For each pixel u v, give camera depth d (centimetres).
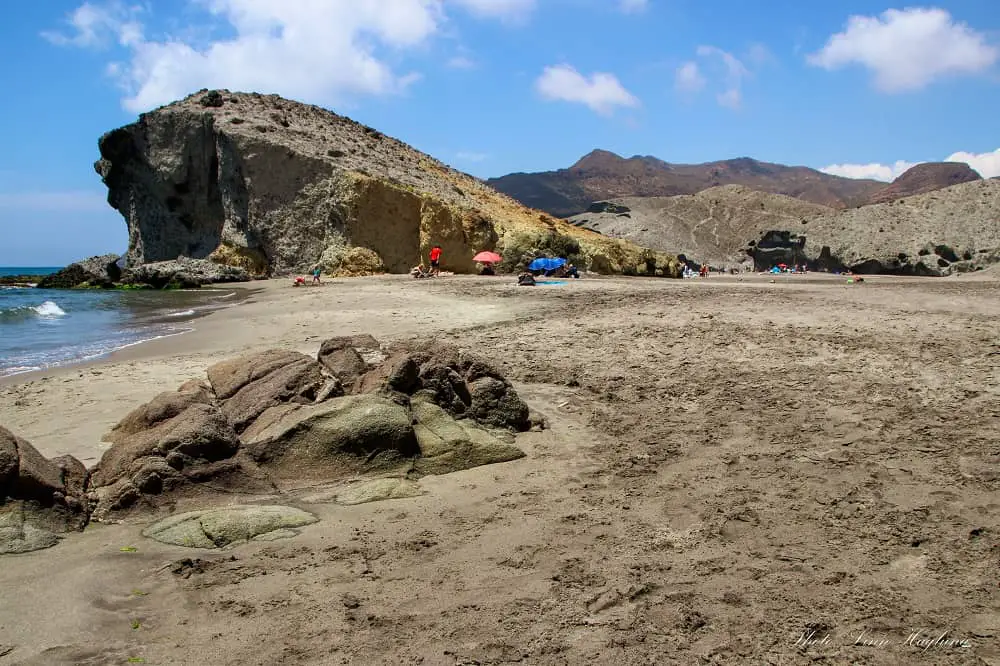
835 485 653
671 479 686
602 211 14762
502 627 414
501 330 1644
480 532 564
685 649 389
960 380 1045
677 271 5306
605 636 403
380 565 504
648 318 1747
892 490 635
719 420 890
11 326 2052
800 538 539
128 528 568
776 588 459
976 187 9531
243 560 512
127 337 1777
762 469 704
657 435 838
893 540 530
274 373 820
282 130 4659
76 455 730
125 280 4275
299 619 425
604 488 668
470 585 470
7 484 551
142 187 5009
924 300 2139
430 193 4600
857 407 923
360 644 396
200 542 539
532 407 974
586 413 947
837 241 9269
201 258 4797
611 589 459
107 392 1055
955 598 442
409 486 673
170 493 615
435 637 403
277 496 646
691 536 548
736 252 13000
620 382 1112
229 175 4484
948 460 710
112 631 410
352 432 699
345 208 4116
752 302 2089
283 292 3169
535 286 3119
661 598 448
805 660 378
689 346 1365
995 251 8231
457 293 2711
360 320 1919
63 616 424
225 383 852
